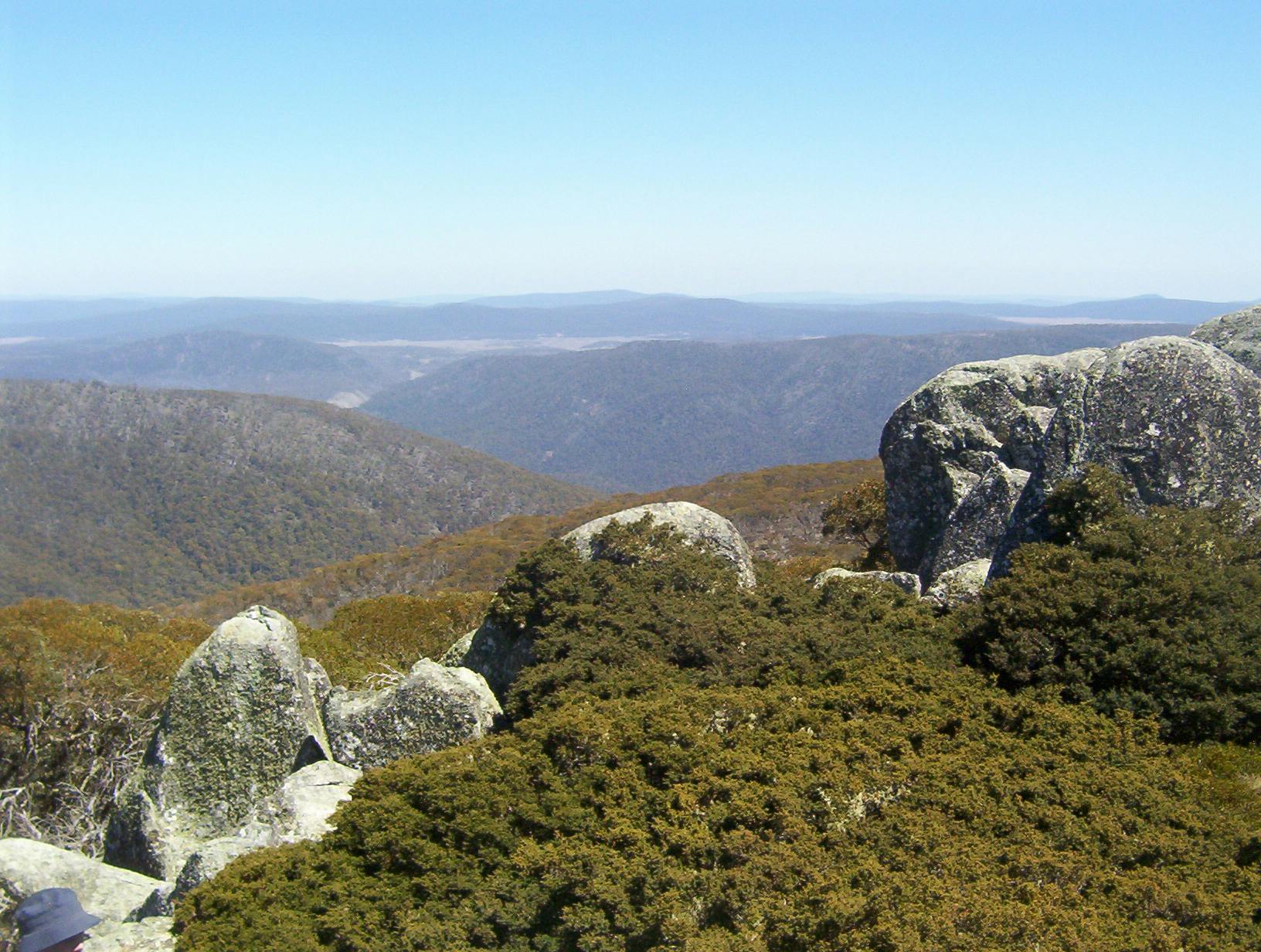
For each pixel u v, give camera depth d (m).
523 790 7.91
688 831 6.87
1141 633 8.91
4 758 15.44
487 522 157.75
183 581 123.94
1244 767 7.84
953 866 6.18
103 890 9.76
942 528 16.66
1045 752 7.67
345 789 10.17
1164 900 5.80
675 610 11.28
